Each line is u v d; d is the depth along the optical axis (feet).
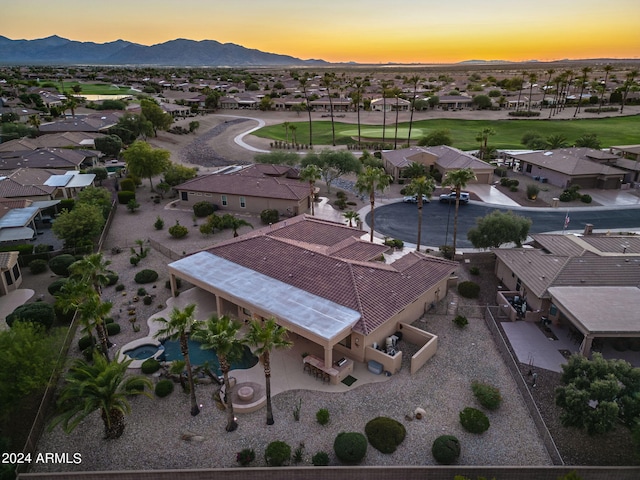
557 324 110.93
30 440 74.95
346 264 112.27
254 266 120.16
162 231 178.29
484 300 125.80
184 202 212.64
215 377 92.58
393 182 246.47
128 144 322.75
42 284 132.98
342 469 69.51
